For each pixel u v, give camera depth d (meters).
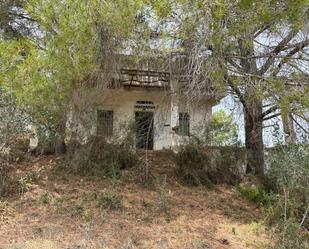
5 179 9.15
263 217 8.65
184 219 8.18
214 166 11.02
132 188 9.66
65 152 11.31
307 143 8.46
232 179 10.95
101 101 10.66
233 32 7.01
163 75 10.36
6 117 10.09
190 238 7.27
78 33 7.39
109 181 9.85
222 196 10.01
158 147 13.15
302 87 7.46
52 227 7.14
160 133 13.02
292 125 8.62
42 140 11.41
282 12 6.97
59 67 7.66
